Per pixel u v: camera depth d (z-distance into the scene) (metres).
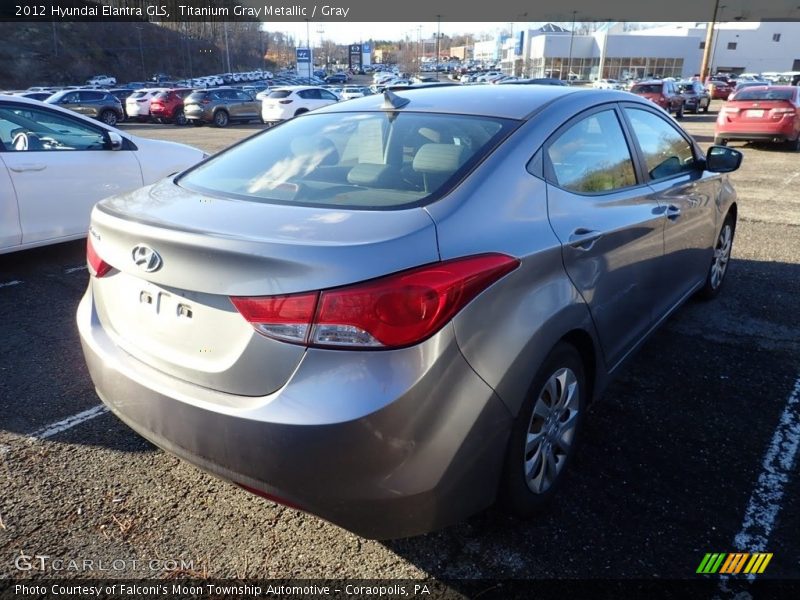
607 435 3.10
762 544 2.39
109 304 2.42
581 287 2.50
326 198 2.30
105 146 5.95
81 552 2.35
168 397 2.08
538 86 3.29
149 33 88.25
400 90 3.33
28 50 73.12
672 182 3.62
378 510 1.92
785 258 6.17
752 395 3.50
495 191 2.29
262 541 2.42
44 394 3.48
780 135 14.66
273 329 1.87
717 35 80.25
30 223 5.43
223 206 2.28
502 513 2.54
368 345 1.83
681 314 4.66
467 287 1.94
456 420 1.95
